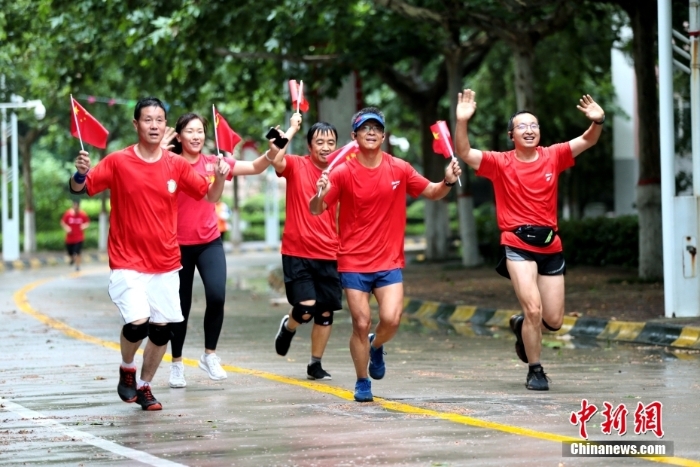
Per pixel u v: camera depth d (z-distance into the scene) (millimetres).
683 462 14273
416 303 39938
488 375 23000
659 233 41688
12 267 73625
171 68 47531
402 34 49156
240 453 15250
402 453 14977
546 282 20875
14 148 75125
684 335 28281
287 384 21859
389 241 19078
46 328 34125
